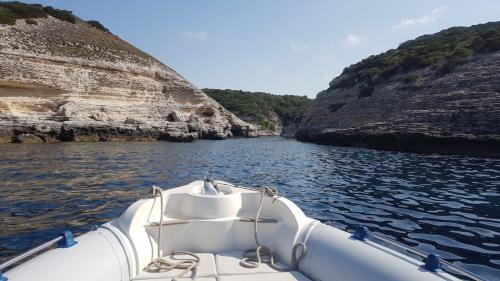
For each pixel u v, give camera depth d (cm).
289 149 3309
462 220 828
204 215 424
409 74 3928
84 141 3466
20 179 1281
